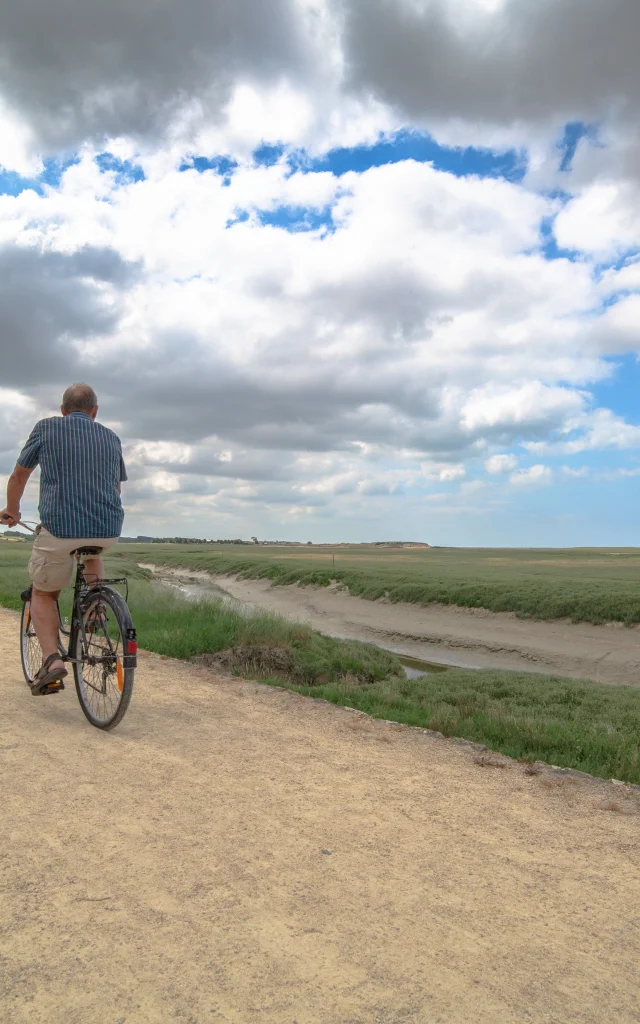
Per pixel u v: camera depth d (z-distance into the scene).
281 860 2.83
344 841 3.06
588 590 28.05
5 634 9.33
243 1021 1.82
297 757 4.35
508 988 2.02
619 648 21.02
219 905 2.43
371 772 4.12
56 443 4.72
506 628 24.88
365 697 7.48
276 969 2.06
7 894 2.46
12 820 3.12
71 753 4.16
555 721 7.05
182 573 68.94
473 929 2.35
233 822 3.21
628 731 7.42
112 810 3.28
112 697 4.56
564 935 2.34
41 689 5.03
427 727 5.89
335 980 2.02
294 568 49.69
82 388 5.11
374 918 2.39
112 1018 1.82
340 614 30.77
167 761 4.09
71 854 2.80
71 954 2.10
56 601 5.18
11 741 4.34
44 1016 1.82
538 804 3.70
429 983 2.02
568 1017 1.89
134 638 4.47
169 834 3.04
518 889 2.67
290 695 6.35
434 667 20.27
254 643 12.01
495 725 6.23
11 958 2.07
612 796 3.90
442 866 2.85
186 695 6.14
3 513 4.93
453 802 3.66
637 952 2.25
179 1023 1.81
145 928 2.26
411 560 76.81
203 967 2.06
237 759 4.22
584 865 2.93
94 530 4.75
